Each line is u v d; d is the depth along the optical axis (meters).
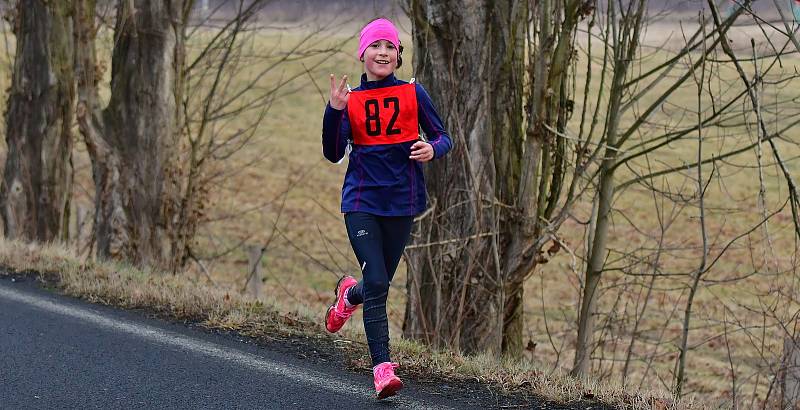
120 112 19.72
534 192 13.72
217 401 8.34
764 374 14.06
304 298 27.05
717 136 14.09
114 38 20.03
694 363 20.53
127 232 19.59
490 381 9.10
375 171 8.02
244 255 33.38
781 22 11.44
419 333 14.36
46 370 9.30
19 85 21.92
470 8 13.65
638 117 14.19
